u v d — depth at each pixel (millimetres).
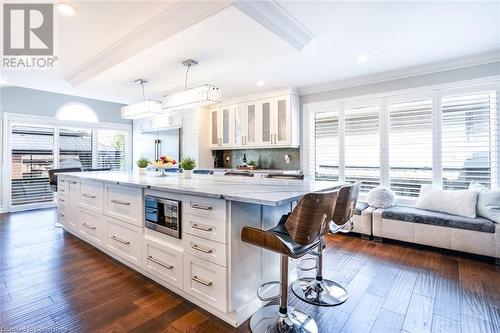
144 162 3406
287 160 4957
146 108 3533
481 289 2166
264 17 2098
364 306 1936
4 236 3561
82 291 2125
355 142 4164
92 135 6242
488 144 3152
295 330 1624
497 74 3107
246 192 1802
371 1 2066
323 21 2357
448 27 2516
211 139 5691
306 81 4266
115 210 2682
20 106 5137
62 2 2105
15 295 2053
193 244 1923
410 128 3684
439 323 1734
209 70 3209
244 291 1835
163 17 2275
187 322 1744
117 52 2906
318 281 2104
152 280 2311
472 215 2855
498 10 2217
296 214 1464
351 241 3420
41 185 5430
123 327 1687
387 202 3518
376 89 3973
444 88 3430
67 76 3879
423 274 2453
